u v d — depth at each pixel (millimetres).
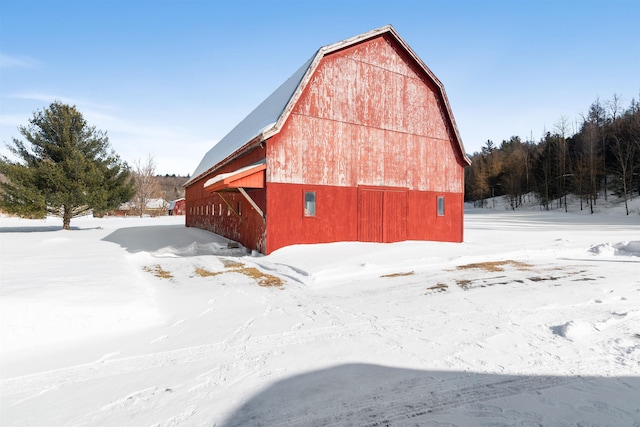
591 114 64188
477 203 71000
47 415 2955
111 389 3373
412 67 14898
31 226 31656
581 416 2865
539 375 3578
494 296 6574
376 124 13750
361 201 13266
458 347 4270
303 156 12008
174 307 6047
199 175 21969
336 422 2809
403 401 3104
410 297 6562
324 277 8188
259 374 3619
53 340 4523
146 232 19828
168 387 3393
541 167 55531
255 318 5410
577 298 6391
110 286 6398
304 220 11984
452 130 16031
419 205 14938
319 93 12398
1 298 5133
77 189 21547
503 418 2844
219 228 18266
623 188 43594
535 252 11992
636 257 11336
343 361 3898
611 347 4270
